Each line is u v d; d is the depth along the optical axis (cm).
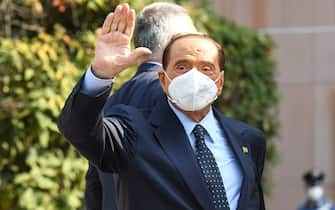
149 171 798
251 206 831
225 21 1814
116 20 780
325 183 2567
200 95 802
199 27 1580
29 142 1268
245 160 840
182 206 789
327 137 2578
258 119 1816
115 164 812
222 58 831
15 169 1270
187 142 820
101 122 779
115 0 1370
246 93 1777
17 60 1257
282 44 2600
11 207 1269
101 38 782
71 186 1291
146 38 975
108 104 960
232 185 826
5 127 1259
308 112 2595
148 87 928
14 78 1270
